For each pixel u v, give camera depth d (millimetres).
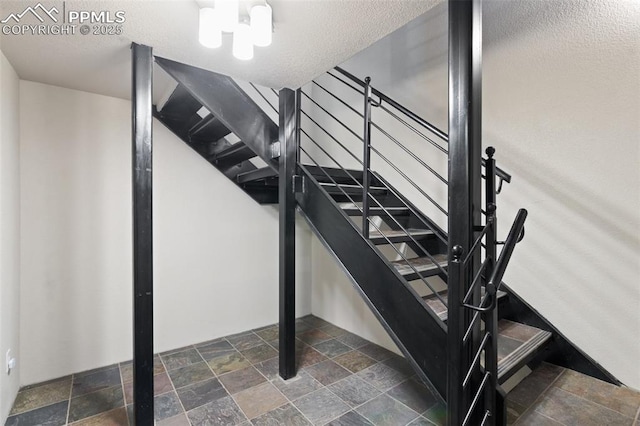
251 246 3398
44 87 2365
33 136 2324
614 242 1719
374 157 3021
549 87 1923
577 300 1851
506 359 1578
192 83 2115
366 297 1848
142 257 1741
